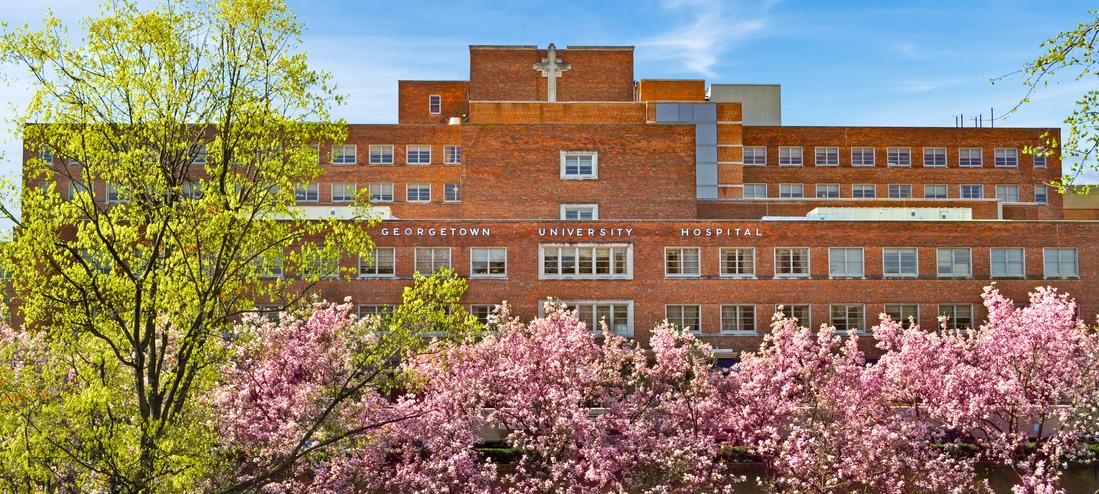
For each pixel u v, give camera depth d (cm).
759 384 3731
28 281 2494
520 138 6912
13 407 2341
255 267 2848
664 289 5866
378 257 5797
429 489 2905
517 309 5822
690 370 3778
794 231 5938
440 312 2880
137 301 2491
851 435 3075
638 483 3003
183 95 2611
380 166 8150
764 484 3297
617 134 6944
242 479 2917
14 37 2492
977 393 3697
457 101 9456
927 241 5972
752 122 10531
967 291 5934
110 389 2403
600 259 5888
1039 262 5972
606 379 3578
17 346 2656
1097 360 3838
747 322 5891
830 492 2972
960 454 3912
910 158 9719
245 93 2708
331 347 3456
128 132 2570
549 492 3014
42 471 2269
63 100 2523
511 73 8462
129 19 2572
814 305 5903
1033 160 9700
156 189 2602
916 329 4044
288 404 3155
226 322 2853
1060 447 3272
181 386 2712
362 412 3112
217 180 2664
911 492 3131
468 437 3062
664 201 6919
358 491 3112
